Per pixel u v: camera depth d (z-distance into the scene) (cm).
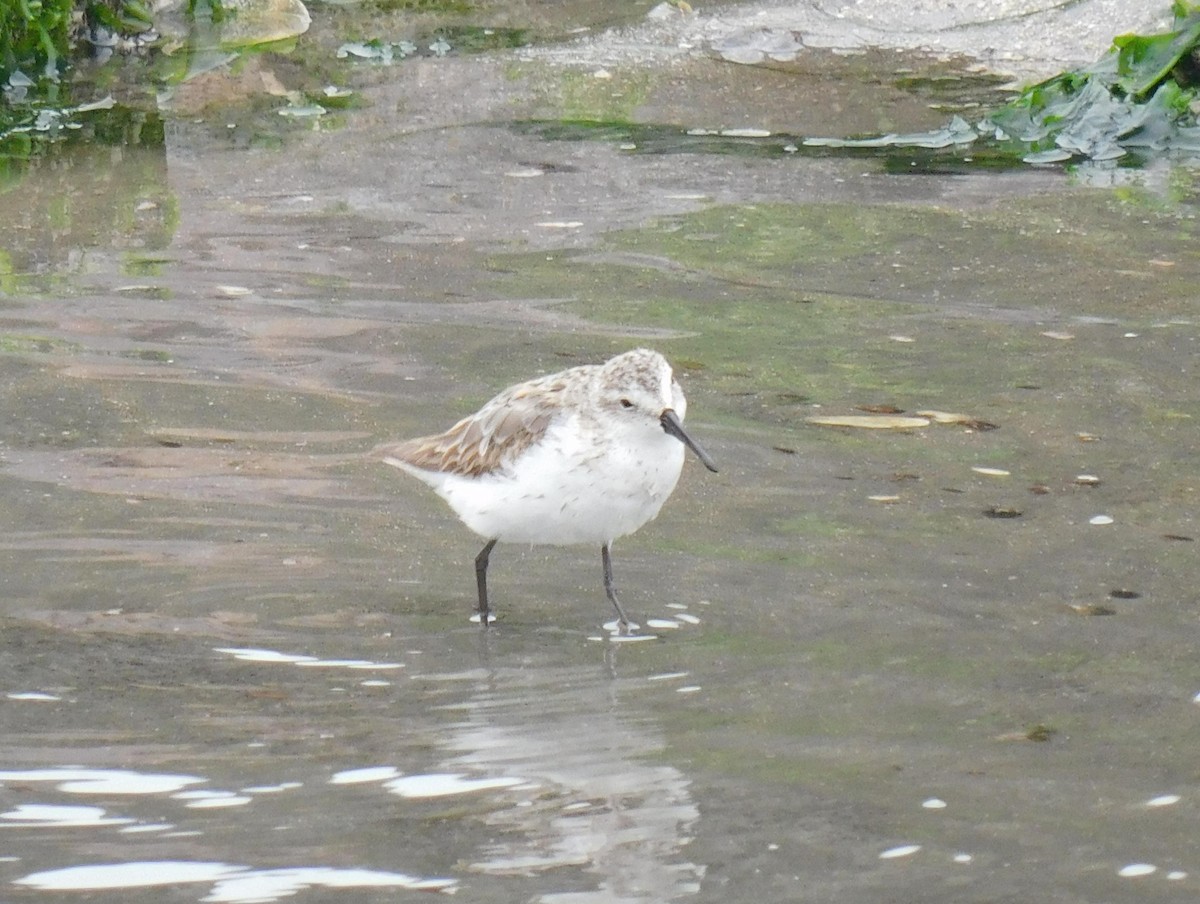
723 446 1262
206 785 849
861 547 1119
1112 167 1914
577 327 1470
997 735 896
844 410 1321
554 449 1012
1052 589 1060
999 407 1326
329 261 1617
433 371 1377
